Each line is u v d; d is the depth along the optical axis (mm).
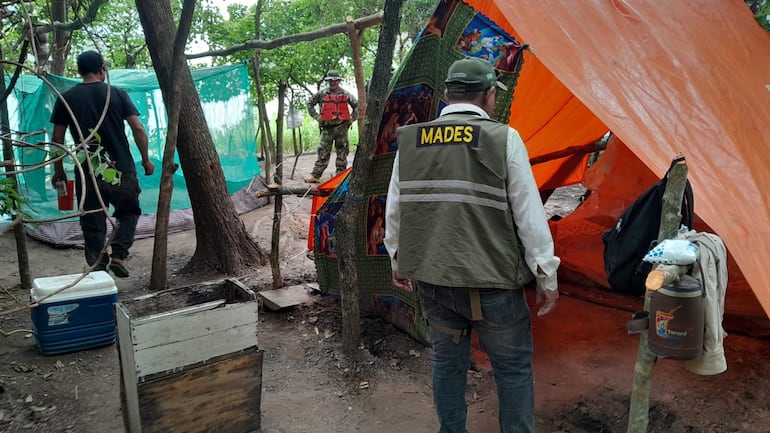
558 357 3580
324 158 8102
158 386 2346
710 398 2941
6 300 4449
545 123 4727
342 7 9734
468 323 2314
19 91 6453
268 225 6961
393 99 3494
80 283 3521
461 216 2090
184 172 5156
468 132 2111
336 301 4398
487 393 3164
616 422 2871
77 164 1979
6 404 2904
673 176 1959
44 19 7957
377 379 3283
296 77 9883
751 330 3643
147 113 7465
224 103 7523
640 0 3752
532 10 3191
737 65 3586
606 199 4723
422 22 9641
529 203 2062
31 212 6047
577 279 4828
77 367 3340
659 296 1890
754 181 2719
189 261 5457
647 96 2945
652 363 2035
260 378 2617
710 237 1966
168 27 4938
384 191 3691
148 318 2287
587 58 3029
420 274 2135
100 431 2711
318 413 2932
